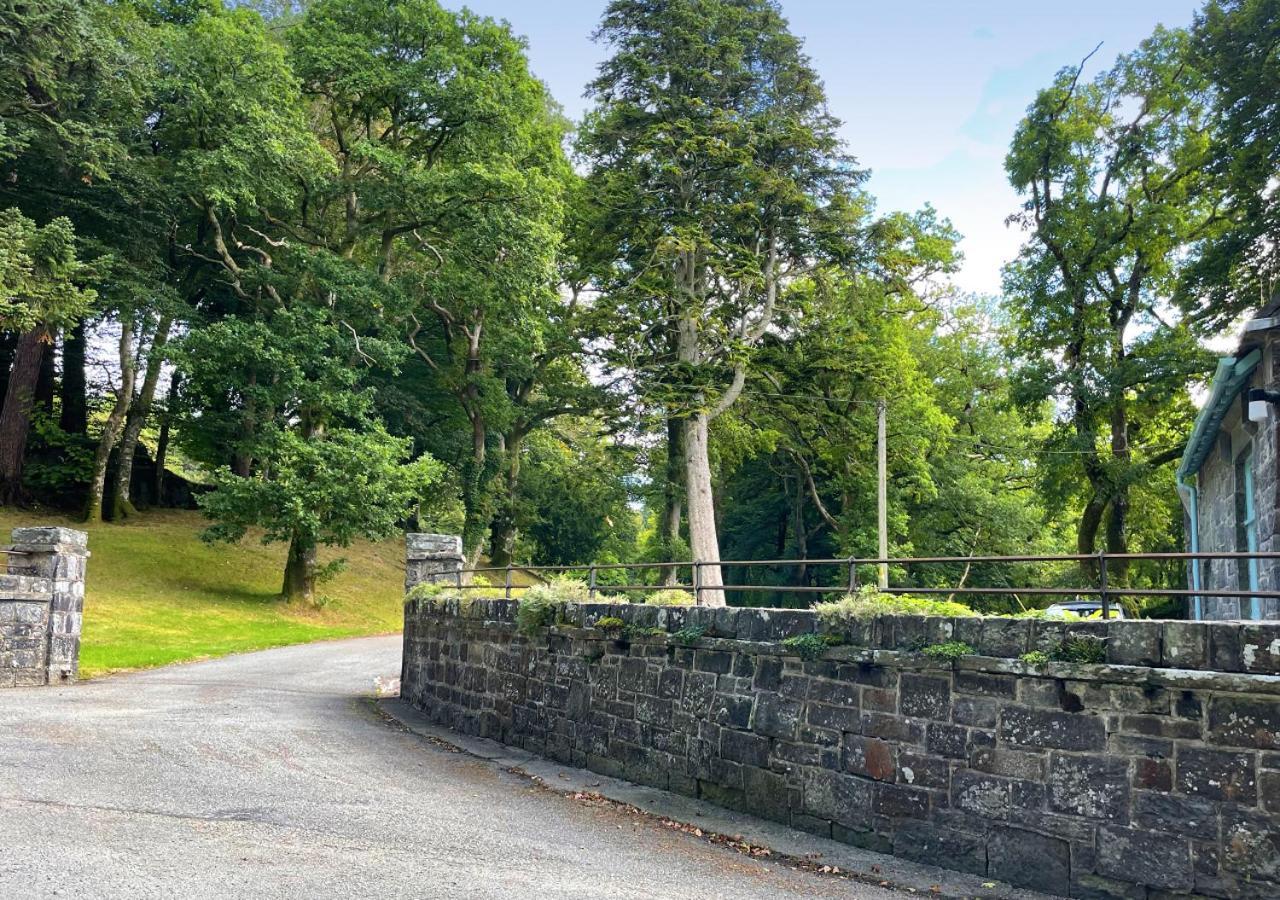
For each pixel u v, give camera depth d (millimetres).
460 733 12258
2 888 4973
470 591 13859
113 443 33188
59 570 15234
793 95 29312
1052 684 6180
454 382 34562
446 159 29859
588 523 44000
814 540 40250
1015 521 34156
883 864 6617
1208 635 5551
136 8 28438
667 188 28188
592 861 6410
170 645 21266
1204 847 5473
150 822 6605
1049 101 27828
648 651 9336
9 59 20062
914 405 31609
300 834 6551
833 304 28453
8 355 34781
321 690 15500
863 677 7227
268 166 25672
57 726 10477
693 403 25719
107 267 23250
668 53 28141
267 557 33469
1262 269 21531
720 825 7637
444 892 5441
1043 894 6012
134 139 27109
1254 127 21188
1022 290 28656
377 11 28500
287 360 26156
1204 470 15680
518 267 27609
